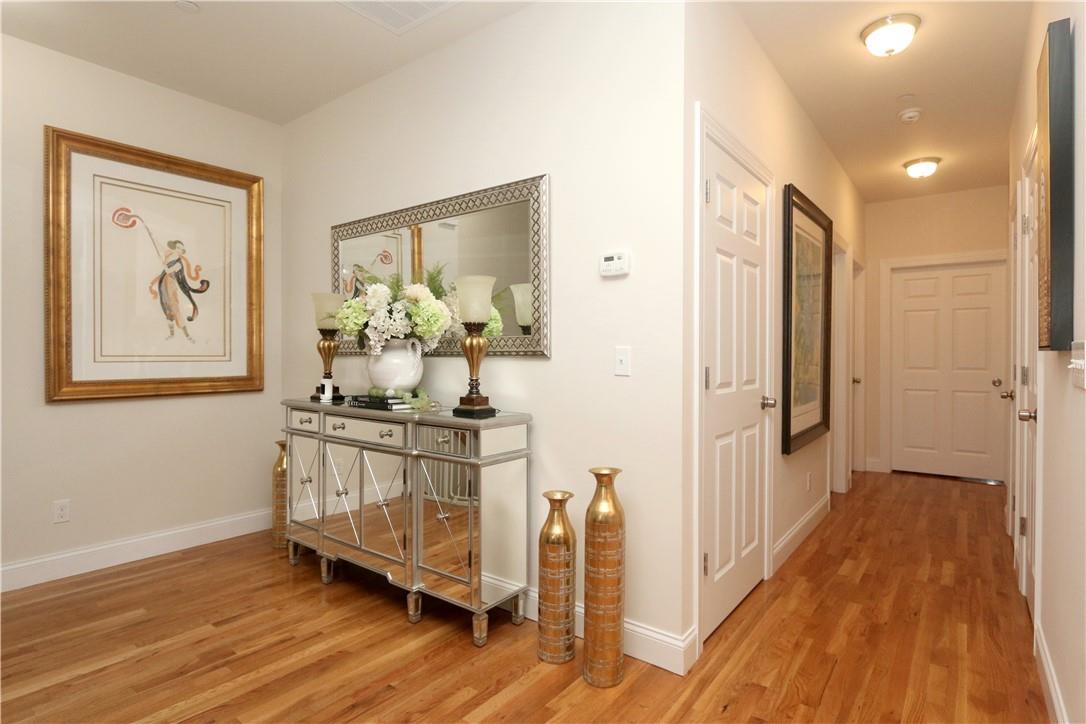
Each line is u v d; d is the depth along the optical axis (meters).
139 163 3.12
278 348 3.78
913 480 5.00
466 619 2.38
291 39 2.73
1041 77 1.85
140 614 2.40
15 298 2.72
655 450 2.03
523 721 1.69
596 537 1.89
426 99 2.86
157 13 2.51
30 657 2.06
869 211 5.40
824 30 2.56
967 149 4.00
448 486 2.23
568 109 2.28
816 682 1.90
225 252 3.49
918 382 5.24
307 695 1.83
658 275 2.02
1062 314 1.60
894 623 2.31
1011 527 3.38
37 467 2.78
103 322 2.99
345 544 2.64
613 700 1.80
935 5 2.36
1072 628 1.52
